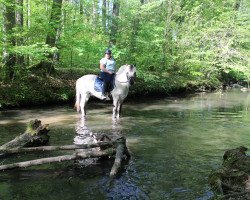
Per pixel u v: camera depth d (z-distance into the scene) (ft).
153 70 72.84
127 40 64.23
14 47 44.09
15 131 32.68
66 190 19.80
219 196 17.97
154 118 41.91
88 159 25.16
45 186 20.27
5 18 45.09
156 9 74.23
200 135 33.37
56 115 41.88
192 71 77.46
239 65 75.56
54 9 48.65
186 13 77.30
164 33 72.49
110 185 20.61
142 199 18.86
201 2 83.10
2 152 23.45
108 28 63.05
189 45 76.79
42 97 48.65
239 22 79.30
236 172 20.70
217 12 84.53
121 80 40.78
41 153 26.03
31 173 22.25
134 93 60.44
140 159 25.43
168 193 19.66
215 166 24.16
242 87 96.53
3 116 40.24
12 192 19.38
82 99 42.39
